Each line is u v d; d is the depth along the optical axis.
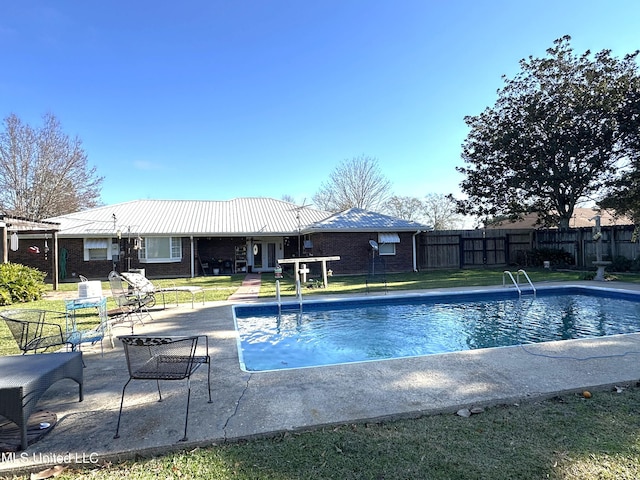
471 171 22.83
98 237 19.42
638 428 3.03
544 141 19.80
